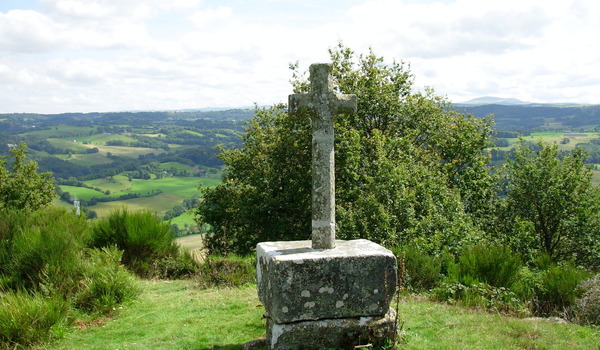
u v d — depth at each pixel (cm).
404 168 1522
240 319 711
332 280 515
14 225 1050
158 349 594
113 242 1173
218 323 695
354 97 562
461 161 2156
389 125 2125
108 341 645
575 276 859
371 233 1316
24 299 698
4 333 634
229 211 2084
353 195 1598
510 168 2270
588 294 769
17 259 872
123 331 685
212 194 2202
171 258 1199
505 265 910
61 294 796
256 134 2183
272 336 508
